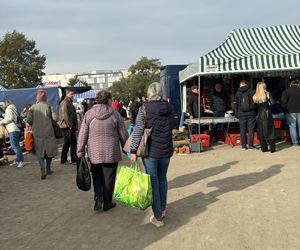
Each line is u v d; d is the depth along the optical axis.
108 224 5.52
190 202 6.31
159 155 5.14
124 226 5.40
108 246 4.73
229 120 11.93
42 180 8.70
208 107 13.62
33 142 8.64
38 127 8.62
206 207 6.00
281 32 12.80
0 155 11.22
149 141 5.16
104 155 5.80
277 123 12.66
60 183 8.29
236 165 9.01
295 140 11.38
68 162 10.80
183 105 15.41
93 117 5.81
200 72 10.89
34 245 4.91
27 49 46.44
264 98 10.46
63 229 5.43
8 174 9.66
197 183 7.54
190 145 11.30
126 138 5.99
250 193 6.60
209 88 13.76
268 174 7.91
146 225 5.38
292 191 6.58
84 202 6.72
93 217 5.87
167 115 5.19
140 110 5.17
